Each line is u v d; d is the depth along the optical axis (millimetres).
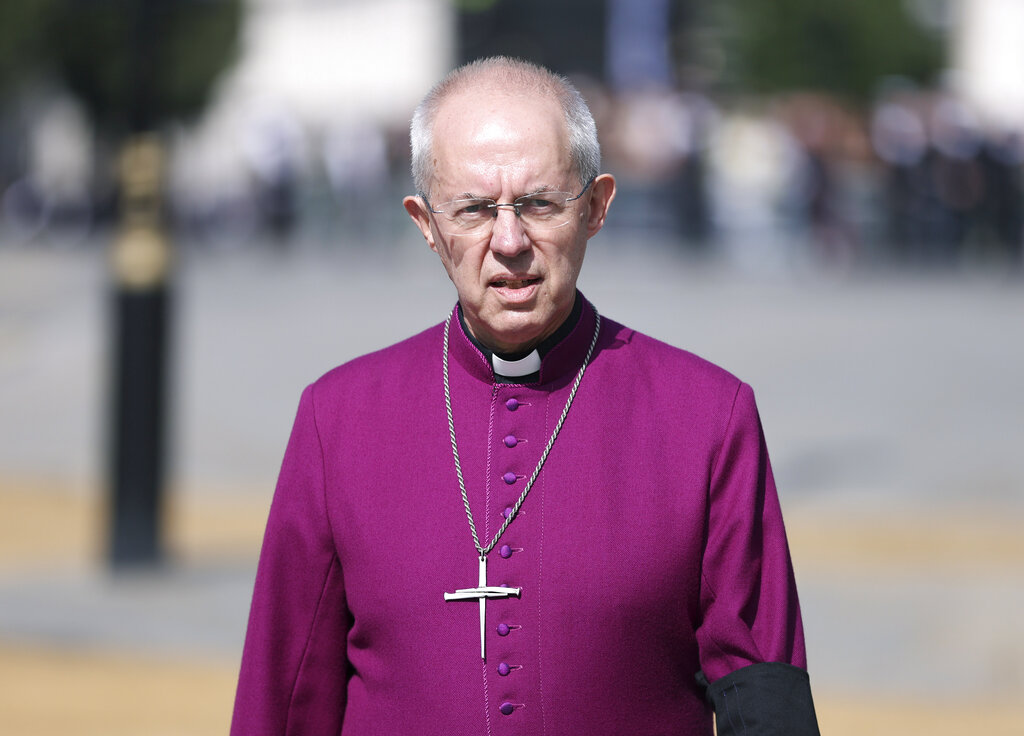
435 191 9914
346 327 60312
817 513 34375
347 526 10172
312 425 10469
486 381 10320
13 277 83500
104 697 23266
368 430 10352
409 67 132750
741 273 83125
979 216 88438
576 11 131125
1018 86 137500
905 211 88312
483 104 9789
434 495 10094
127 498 29859
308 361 53219
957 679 23891
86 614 27031
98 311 65438
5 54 121375
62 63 123562
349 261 93000
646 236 88562
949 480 37188
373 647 10125
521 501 9992
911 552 31203
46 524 34531
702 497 9938
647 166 88500
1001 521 33812
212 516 35094
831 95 123375
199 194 127125
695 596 9961
